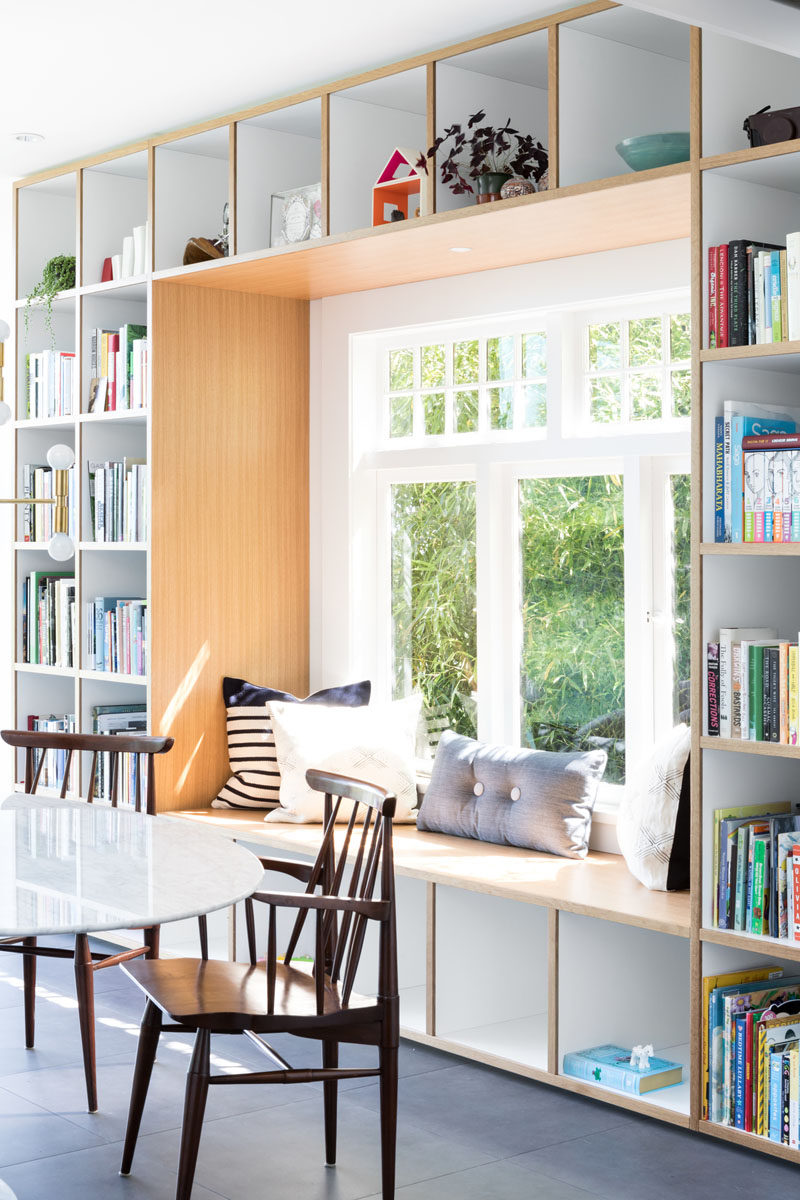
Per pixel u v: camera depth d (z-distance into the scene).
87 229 5.31
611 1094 3.50
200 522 5.02
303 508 5.27
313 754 4.70
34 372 5.65
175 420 4.95
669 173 3.38
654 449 4.13
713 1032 3.29
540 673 4.57
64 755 5.50
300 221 4.50
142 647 5.01
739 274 3.25
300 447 5.26
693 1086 3.32
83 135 5.04
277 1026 2.79
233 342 5.08
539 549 4.57
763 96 3.42
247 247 4.62
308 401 5.27
